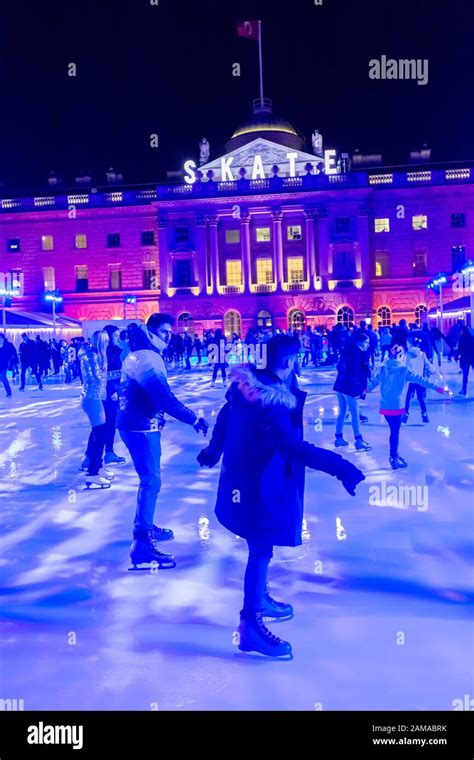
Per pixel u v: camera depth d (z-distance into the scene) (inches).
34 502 313.0
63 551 240.2
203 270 2508.6
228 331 2497.5
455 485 320.2
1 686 146.4
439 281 1870.1
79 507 302.7
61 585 206.4
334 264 2476.6
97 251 2598.4
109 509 298.4
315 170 2618.1
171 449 454.9
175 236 2546.8
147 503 223.5
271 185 2502.5
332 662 152.5
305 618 176.4
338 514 276.2
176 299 2513.5
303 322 2472.9
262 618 159.8
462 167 2559.1
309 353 1523.1
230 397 165.3
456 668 148.1
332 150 2623.0
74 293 2593.5
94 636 170.1
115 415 405.1
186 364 1517.0
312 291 2465.6
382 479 336.2
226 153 2878.9
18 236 2632.9
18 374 1336.1
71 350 1214.3
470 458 383.2
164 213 2534.5
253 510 159.5
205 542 246.7
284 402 156.3
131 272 2583.7
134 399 224.2
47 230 2620.6
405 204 2482.8
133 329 230.1
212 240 2519.7
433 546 232.5
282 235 2517.2
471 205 2450.8
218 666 153.0
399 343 370.6
